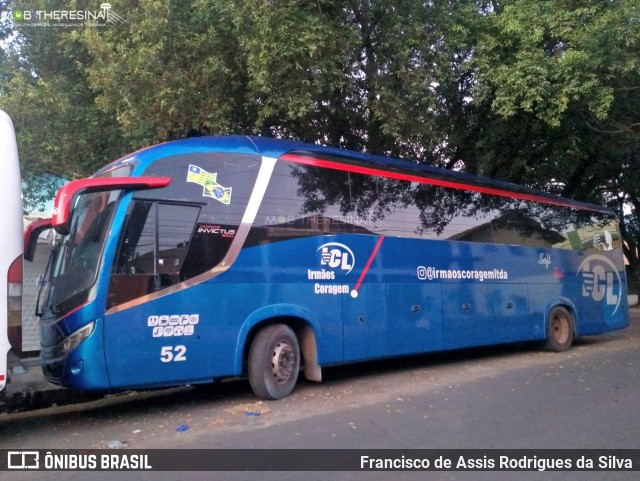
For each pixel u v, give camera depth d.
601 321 15.55
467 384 10.44
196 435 7.41
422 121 13.38
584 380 10.70
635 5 12.34
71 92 13.01
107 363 7.66
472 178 12.85
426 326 11.39
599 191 23.06
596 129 15.52
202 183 8.73
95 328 7.63
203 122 11.80
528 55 12.71
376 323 10.58
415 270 11.34
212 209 8.77
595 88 12.89
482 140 16.38
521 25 12.86
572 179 19.84
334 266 10.06
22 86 12.63
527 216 13.98
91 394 9.25
